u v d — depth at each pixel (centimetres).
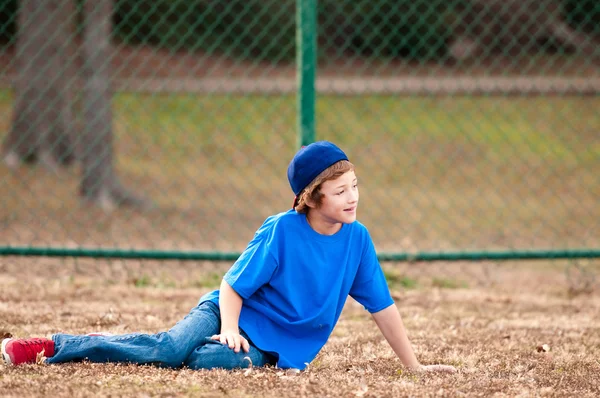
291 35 6331
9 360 1053
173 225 3006
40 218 2958
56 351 1073
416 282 1969
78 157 3859
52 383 965
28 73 3788
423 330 1470
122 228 2888
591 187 3925
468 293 1858
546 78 5547
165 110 4956
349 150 4578
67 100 3862
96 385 962
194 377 1005
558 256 1886
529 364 1200
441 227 3138
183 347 1061
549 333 1455
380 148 4625
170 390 954
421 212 3431
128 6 5391
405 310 1659
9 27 5516
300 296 1077
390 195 3766
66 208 3147
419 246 2758
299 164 1059
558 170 4256
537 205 3578
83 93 3198
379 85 5556
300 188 1064
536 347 1333
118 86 5219
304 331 1088
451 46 6066
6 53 5291
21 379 981
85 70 3186
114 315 1486
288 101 5325
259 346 1069
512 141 4734
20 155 3844
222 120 4934
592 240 2884
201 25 6103
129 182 3819
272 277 1078
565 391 1030
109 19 3162
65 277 1892
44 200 3266
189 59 6003
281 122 5009
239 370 1042
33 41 3725
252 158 4447
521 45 6178
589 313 1669
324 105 5216
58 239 2627
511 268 2277
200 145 4566
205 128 4809
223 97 5275
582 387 1059
